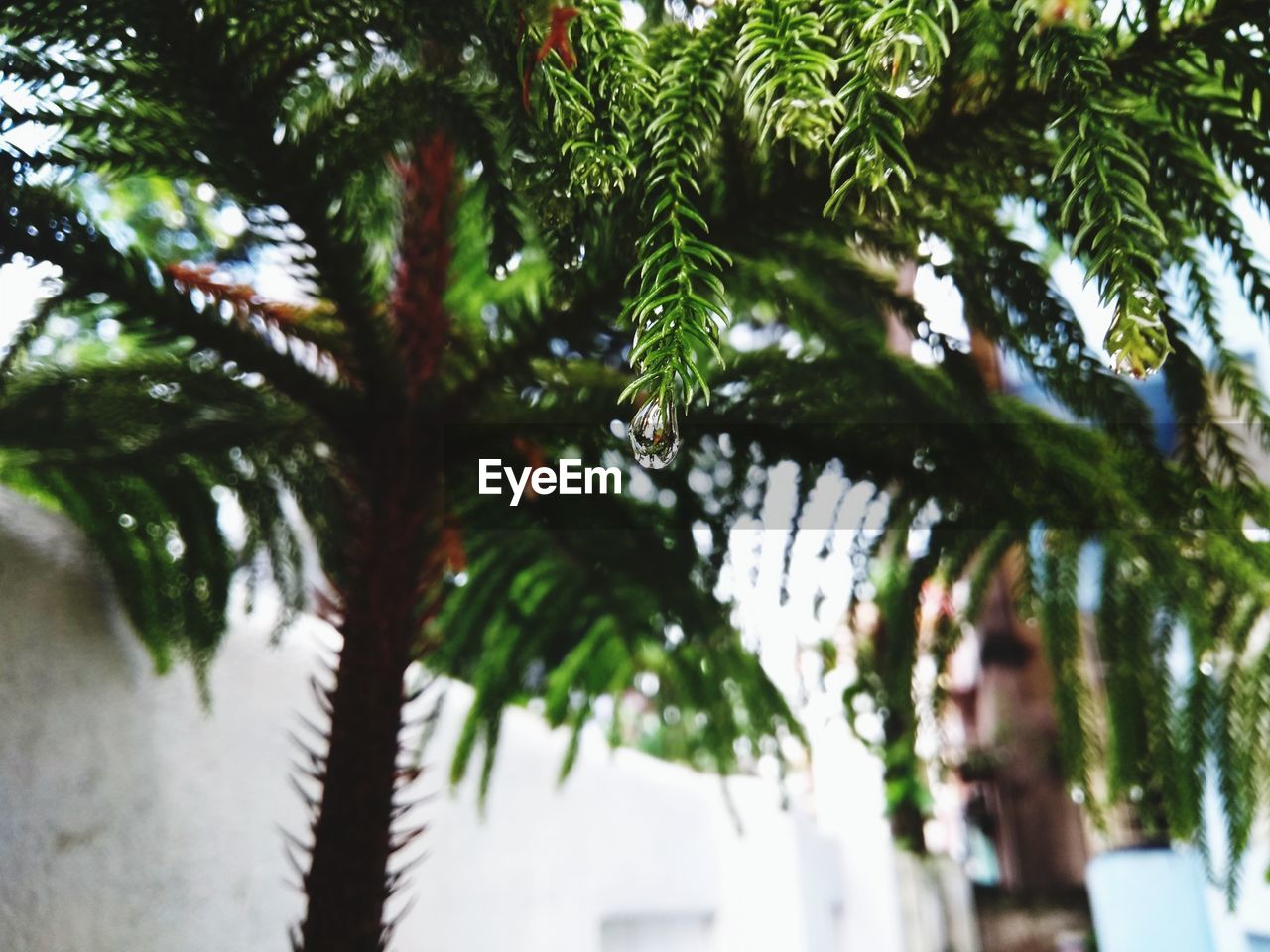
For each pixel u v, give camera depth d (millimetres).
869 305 182
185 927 268
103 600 259
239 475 220
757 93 113
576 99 120
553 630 282
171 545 231
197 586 230
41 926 221
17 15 138
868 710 265
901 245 164
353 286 171
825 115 113
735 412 190
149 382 192
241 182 158
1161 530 189
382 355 182
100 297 170
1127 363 101
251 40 141
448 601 257
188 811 279
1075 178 109
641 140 136
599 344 179
